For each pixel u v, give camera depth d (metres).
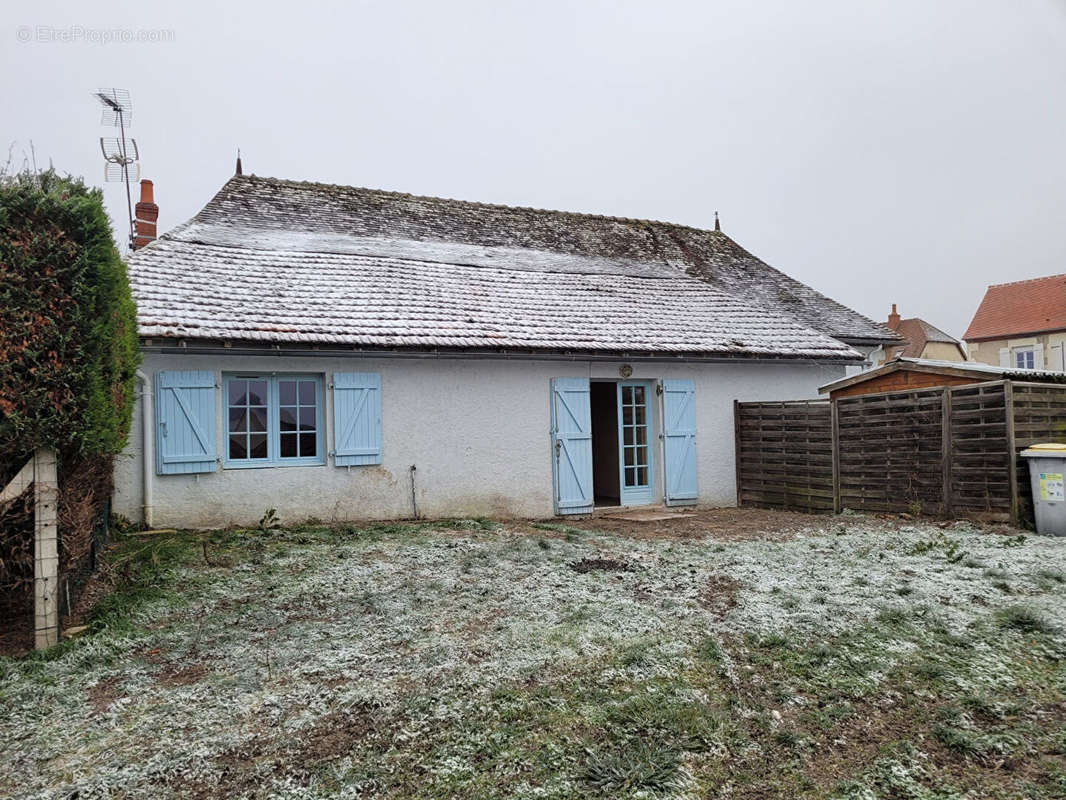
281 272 10.95
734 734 3.62
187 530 8.63
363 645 4.81
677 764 3.31
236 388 9.27
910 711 3.88
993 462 8.58
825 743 3.57
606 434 14.48
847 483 10.48
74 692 4.18
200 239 11.58
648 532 9.34
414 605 5.71
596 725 3.67
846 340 15.45
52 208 4.89
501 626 5.14
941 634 4.88
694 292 14.65
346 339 9.20
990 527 8.34
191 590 6.03
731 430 12.53
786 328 13.50
